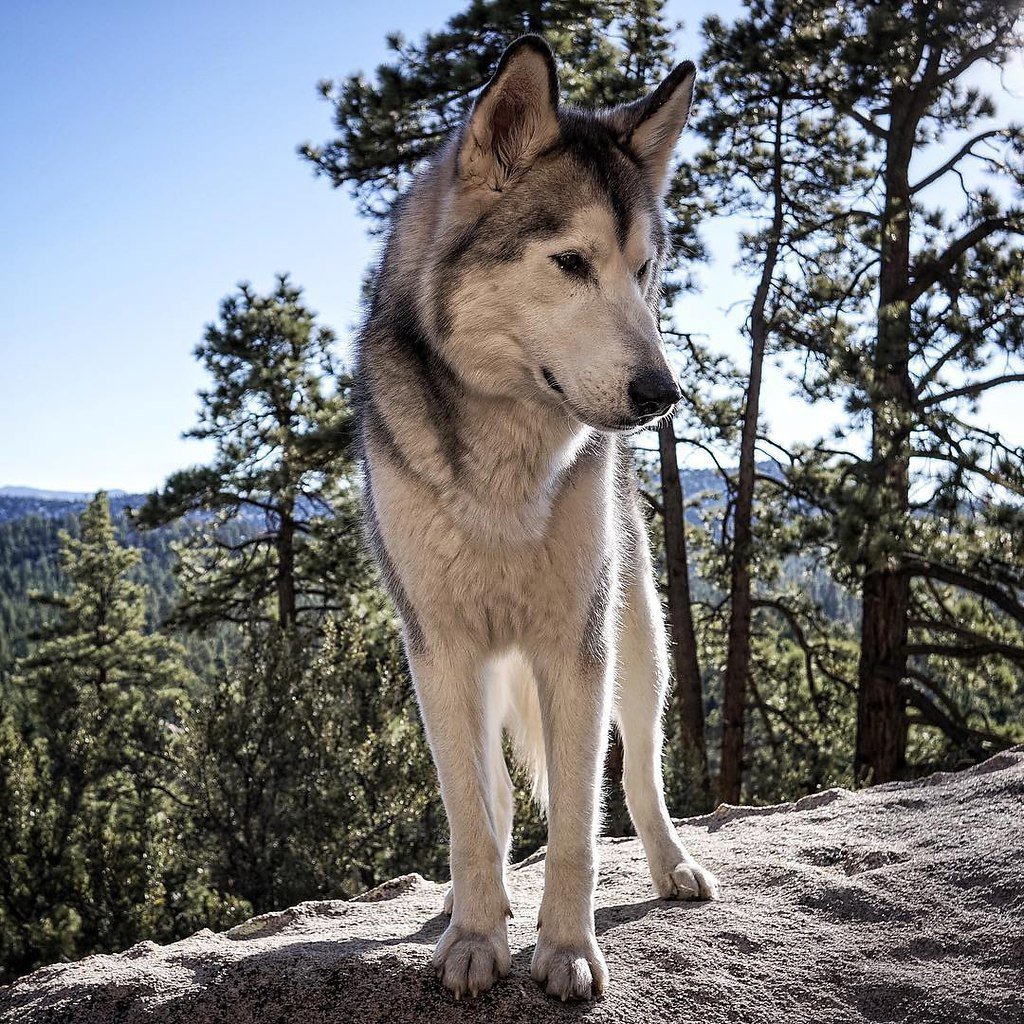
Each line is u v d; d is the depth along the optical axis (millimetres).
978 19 14211
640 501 3762
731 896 3209
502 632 2979
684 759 12547
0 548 157000
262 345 20281
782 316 16812
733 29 15438
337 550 20328
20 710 27734
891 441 13422
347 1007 2617
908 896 2998
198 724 12477
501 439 2836
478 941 2637
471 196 2861
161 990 2799
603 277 2766
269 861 12000
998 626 17156
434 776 12055
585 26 15617
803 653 20641
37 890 13500
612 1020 2480
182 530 22062
